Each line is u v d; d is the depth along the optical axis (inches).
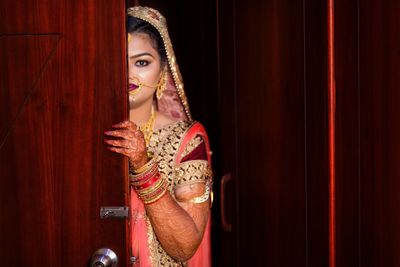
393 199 64.6
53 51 62.9
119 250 63.9
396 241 64.2
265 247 96.1
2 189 64.6
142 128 69.7
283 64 86.6
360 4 70.6
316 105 75.5
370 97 68.4
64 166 63.8
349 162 72.0
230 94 108.7
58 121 63.4
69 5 62.4
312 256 78.9
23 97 63.5
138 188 63.9
